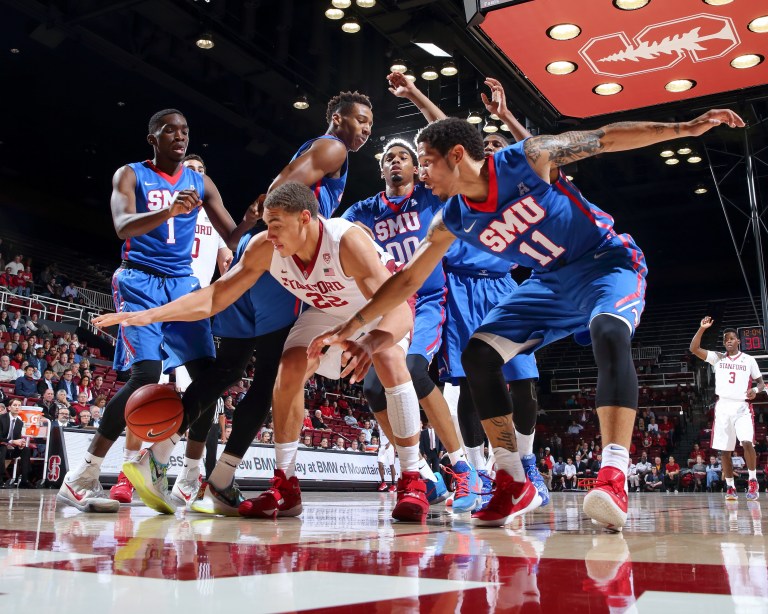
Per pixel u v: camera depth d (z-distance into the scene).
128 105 15.55
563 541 1.74
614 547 1.59
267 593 0.94
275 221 2.39
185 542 1.62
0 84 14.74
